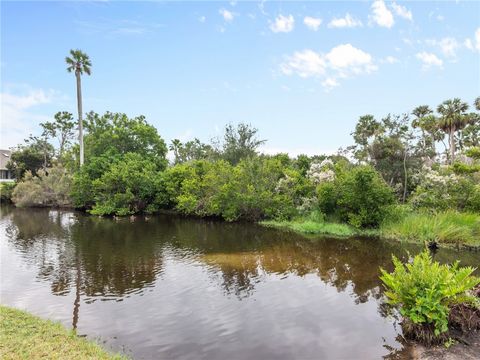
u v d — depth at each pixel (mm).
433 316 6379
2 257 13914
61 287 10195
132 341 6848
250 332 7262
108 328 7438
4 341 6074
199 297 9344
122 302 8977
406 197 24406
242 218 24875
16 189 37594
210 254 14242
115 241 17188
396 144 25438
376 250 14586
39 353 5672
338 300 9047
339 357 6230
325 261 12977
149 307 8633
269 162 25328
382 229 17812
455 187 18547
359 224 18344
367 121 38281
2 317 7309
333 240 16875
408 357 6145
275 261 13062
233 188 23891
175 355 6312
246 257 13711
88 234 19359
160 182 29797
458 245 14703
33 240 17562
